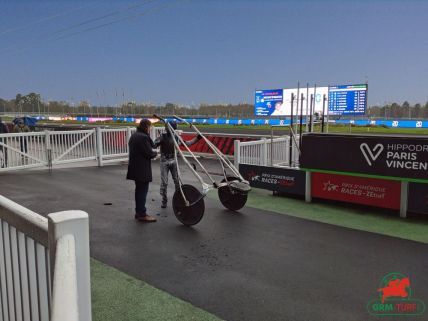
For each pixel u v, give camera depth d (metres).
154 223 6.19
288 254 4.82
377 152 6.60
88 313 1.48
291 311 3.43
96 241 5.32
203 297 3.68
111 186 9.34
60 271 1.30
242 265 4.47
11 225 1.97
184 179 10.34
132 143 6.10
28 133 11.51
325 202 7.61
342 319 3.30
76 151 12.45
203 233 5.66
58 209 7.10
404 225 6.06
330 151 7.18
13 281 2.06
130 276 4.16
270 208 7.16
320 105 21.78
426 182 6.18
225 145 14.24
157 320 3.25
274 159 11.07
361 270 4.32
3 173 11.18
